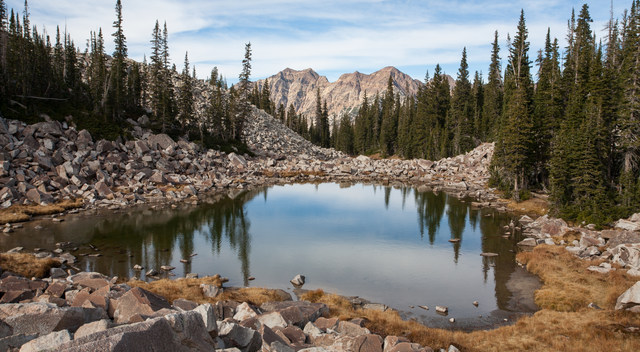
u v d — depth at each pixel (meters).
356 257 37.88
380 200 70.12
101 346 7.37
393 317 23.25
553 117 67.56
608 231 37.25
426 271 33.97
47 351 7.50
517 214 57.41
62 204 53.25
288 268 34.44
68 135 67.50
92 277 24.39
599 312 22.27
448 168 100.25
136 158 72.81
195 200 64.38
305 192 78.50
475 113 114.81
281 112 181.62
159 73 94.31
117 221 48.91
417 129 125.81
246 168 95.12
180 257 36.50
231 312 19.14
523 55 90.56
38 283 20.88
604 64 76.12
